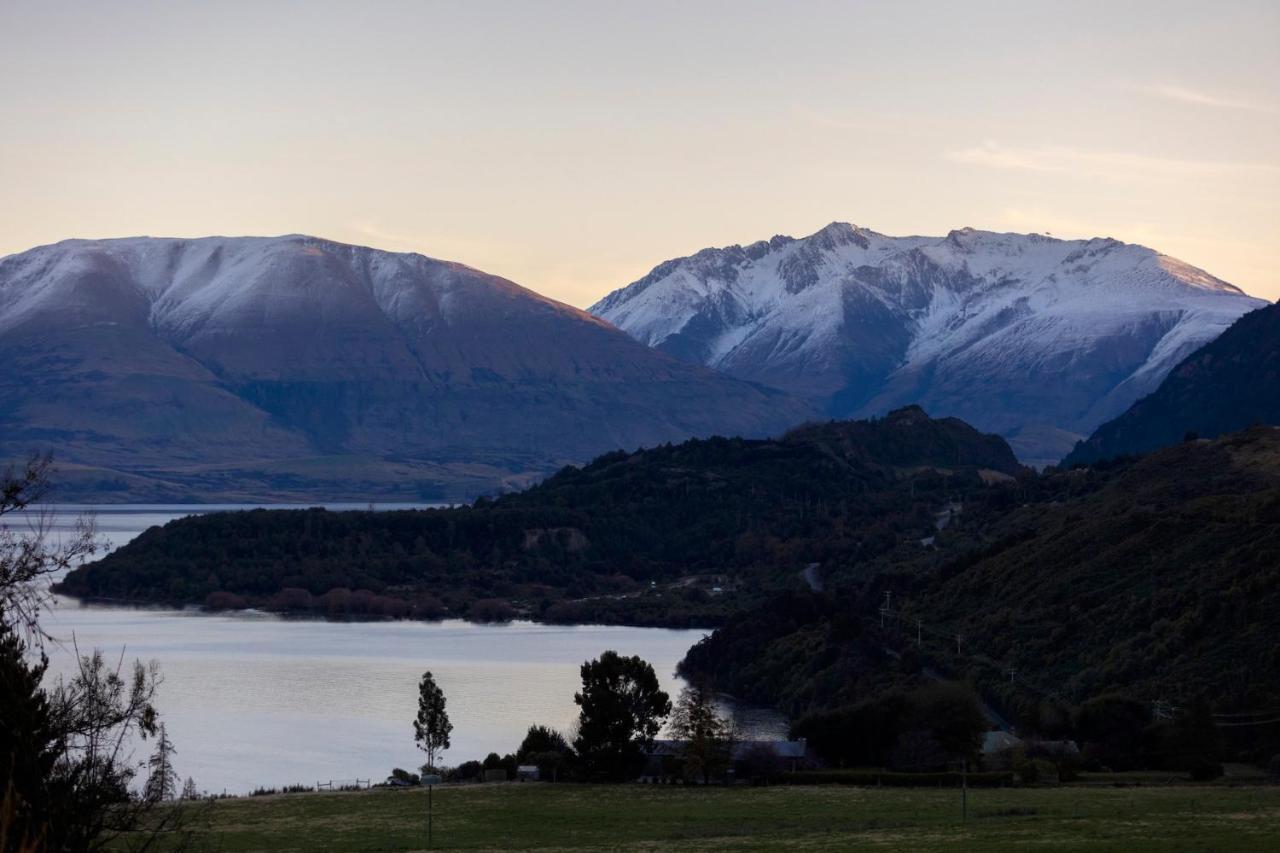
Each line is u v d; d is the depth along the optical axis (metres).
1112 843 132.75
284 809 196.75
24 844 61.84
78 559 78.44
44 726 72.38
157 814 158.12
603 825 176.00
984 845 135.25
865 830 159.12
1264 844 129.25
